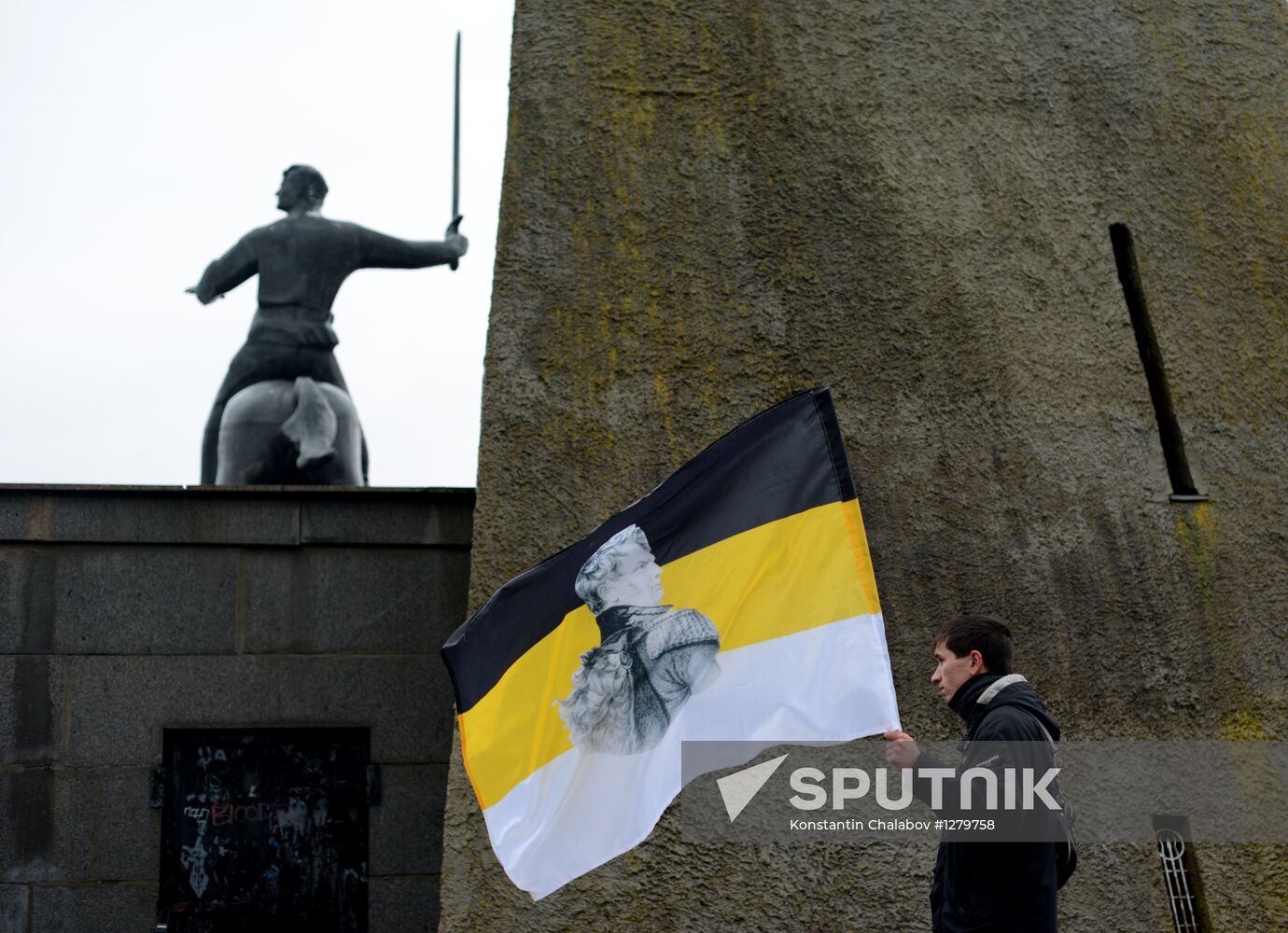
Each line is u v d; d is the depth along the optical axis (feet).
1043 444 19.97
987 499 19.48
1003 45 22.68
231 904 19.38
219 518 20.39
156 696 19.70
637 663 14.30
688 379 19.45
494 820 13.75
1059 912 17.40
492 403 18.95
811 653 14.12
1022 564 19.20
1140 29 23.38
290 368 24.61
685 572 14.62
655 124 21.13
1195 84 23.17
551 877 13.51
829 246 20.65
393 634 20.39
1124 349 20.84
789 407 15.12
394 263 25.84
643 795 13.80
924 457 19.57
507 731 14.11
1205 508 20.11
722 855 16.93
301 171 26.08
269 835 19.69
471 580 17.94
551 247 20.02
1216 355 21.17
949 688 13.19
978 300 20.67
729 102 21.48
